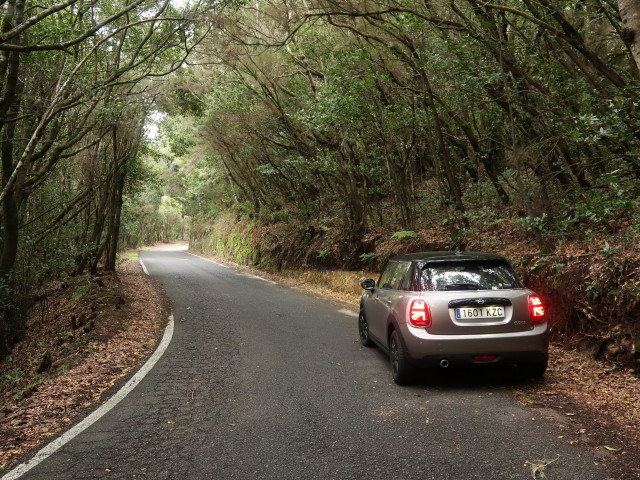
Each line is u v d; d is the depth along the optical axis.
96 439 3.98
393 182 14.70
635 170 7.65
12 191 9.80
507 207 11.86
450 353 4.87
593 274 6.19
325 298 14.61
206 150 24.27
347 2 9.45
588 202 7.84
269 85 17.16
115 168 17.59
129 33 12.13
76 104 10.23
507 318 4.95
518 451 3.48
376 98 12.13
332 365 6.30
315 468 3.33
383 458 3.45
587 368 5.57
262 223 27.80
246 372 6.09
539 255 7.73
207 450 3.70
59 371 6.81
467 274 5.27
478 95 9.37
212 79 17.34
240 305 13.09
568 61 8.61
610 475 3.07
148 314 11.62
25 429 4.30
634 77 8.38
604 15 7.52
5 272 10.19
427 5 8.85
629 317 5.55
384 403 4.70
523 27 8.88
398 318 5.26
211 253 43.84
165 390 5.40
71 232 17.97
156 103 15.82
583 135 7.63
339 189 17.50
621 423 3.96
